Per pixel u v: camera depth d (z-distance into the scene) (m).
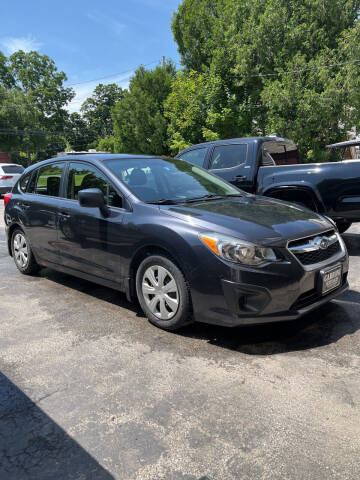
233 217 3.22
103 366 2.79
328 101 17.06
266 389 2.43
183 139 24.23
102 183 3.94
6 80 54.09
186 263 3.02
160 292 3.30
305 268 2.96
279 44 19.25
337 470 1.77
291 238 2.97
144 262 3.38
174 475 1.78
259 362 2.76
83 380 2.61
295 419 2.13
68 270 4.36
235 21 20.97
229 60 20.72
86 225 3.91
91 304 4.07
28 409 2.32
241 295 2.83
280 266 2.85
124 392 2.45
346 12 18.50
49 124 54.38
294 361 2.75
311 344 3.00
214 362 2.78
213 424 2.12
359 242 6.62
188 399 2.35
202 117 22.80
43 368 2.79
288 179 5.82
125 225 3.50
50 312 3.88
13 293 4.53
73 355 2.97
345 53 17.42
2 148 47.72
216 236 2.94
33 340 3.26
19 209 4.99
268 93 18.22
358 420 2.11
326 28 18.80
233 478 1.75
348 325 3.30
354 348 2.91
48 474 1.82
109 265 3.73
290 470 1.78
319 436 2.00
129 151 32.75
